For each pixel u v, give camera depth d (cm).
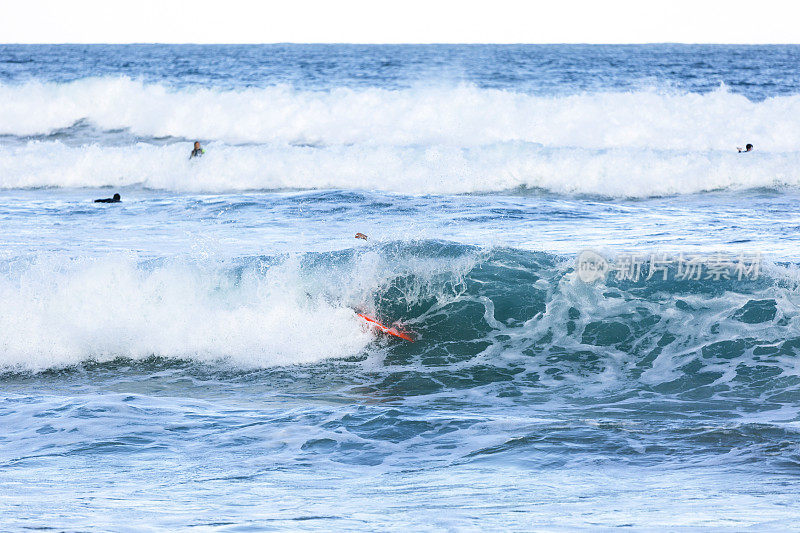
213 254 4428
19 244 5431
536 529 1523
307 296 4012
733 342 3494
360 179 8638
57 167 9100
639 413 2862
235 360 3625
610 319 3753
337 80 19488
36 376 3519
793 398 2984
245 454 2339
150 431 2603
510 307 3919
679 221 6094
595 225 5897
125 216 6656
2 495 1917
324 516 1678
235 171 8819
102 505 1805
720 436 2325
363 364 3547
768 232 5547
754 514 1611
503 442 2366
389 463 2225
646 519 1587
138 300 3988
